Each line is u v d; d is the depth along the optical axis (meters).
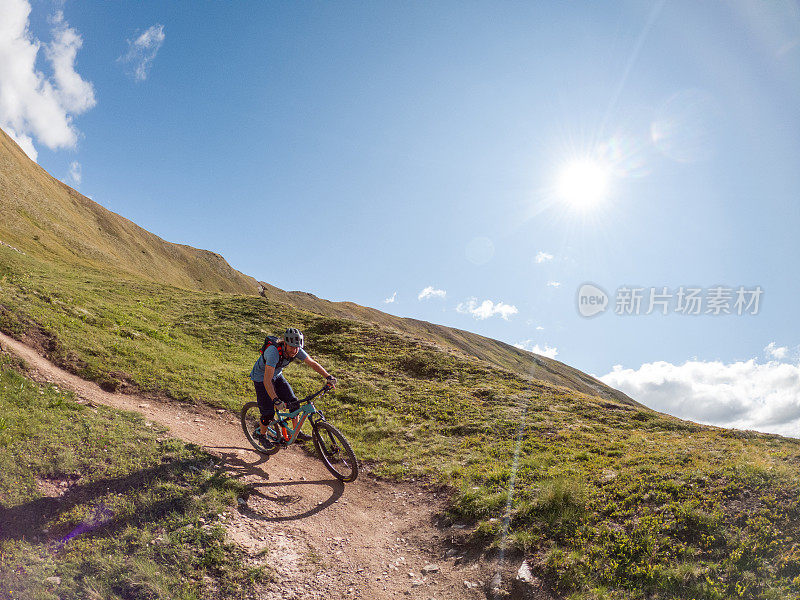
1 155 80.69
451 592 5.53
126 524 5.66
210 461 7.86
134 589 4.72
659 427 13.99
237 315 27.73
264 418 8.41
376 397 16.06
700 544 5.60
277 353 7.90
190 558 5.34
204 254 144.25
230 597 5.02
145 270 101.69
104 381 11.12
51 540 5.09
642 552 5.65
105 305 20.69
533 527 6.50
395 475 9.53
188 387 12.52
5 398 7.82
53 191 95.69
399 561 6.40
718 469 7.50
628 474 8.09
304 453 10.17
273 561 5.79
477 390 17.61
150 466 7.04
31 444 6.58
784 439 10.84
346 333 26.55
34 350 11.28
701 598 4.75
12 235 55.66
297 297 156.00
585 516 6.61
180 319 25.20
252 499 7.14
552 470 8.77
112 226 111.81
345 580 5.79
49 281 23.88
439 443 11.80
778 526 5.59
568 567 5.55
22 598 4.24
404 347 24.30
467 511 7.36
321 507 7.68
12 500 5.39
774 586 4.68
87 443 7.20
